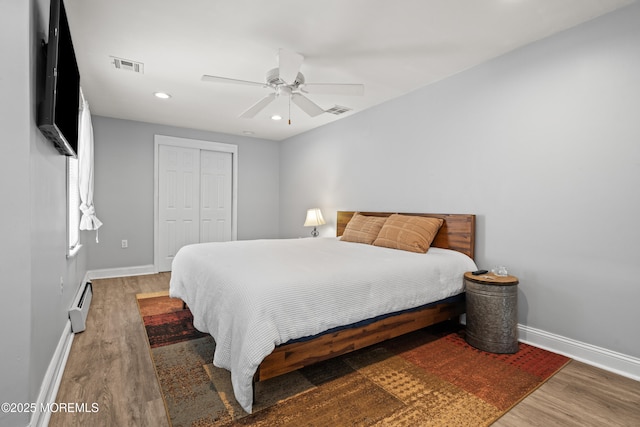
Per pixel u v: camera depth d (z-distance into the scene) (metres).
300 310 1.69
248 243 3.22
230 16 2.08
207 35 2.31
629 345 1.97
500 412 1.60
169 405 1.62
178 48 2.49
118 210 4.50
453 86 2.97
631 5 1.96
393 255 2.58
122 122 4.50
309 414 1.57
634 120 1.95
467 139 2.86
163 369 1.97
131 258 4.62
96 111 4.13
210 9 2.01
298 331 1.66
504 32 2.27
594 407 1.65
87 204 3.26
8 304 1.25
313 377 1.92
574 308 2.21
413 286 2.26
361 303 1.96
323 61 2.70
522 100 2.48
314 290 1.77
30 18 1.33
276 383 1.85
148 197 4.72
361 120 4.04
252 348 1.48
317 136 4.89
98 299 3.44
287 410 1.59
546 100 2.35
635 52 1.95
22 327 1.27
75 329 2.49
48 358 1.67
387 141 3.67
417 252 2.77
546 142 2.35
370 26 2.19
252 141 5.67
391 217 3.26
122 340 2.39
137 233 4.66
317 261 2.26
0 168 1.25
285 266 2.05
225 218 5.45
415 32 2.27
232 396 1.70
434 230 2.94
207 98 3.61
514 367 2.06
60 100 1.55
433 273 2.40
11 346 1.25
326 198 4.70
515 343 2.28
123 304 3.27
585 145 2.15
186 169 5.05
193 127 4.95
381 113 3.74
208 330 1.97
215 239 5.35
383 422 1.51
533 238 2.42
